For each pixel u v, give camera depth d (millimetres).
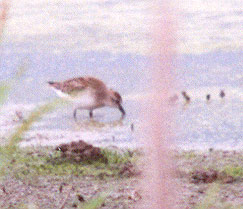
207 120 16750
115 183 9977
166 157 1255
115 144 15117
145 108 1253
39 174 10484
